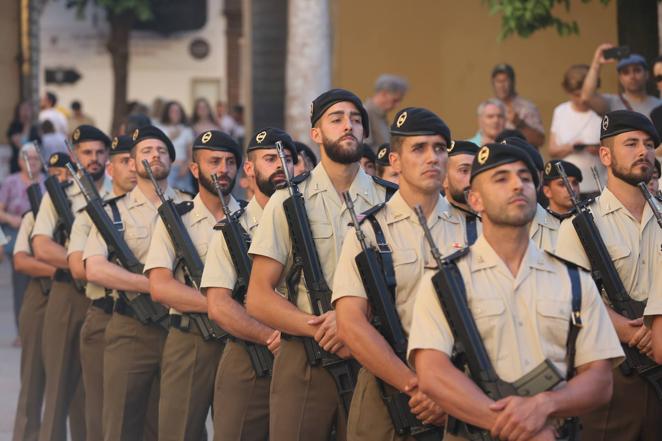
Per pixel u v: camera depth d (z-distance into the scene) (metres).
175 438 9.83
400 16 19.98
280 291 8.62
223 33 51.50
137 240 10.80
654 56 17.28
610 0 16.78
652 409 8.51
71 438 12.21
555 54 19.08
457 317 6.33
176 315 9.86
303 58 19.44
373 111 15.91
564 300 6.45
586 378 6.38
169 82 51.56
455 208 7.84
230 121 35.53
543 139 15.80
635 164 8.52
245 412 9.19
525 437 6.15
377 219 7.63
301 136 19.50
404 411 7.51
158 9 49.75
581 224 8.46
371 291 7.35
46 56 51.28
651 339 7.99
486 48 19.66
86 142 12.67
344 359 8.18
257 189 9.38
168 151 10.94
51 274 12.52
